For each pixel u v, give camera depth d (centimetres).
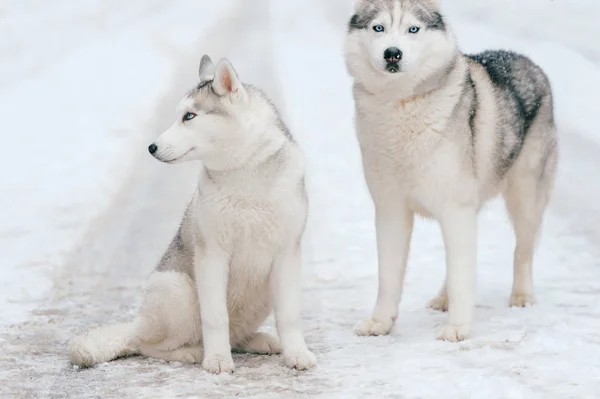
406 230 854
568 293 966
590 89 1948
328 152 1752
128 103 2153
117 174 1617
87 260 1149
